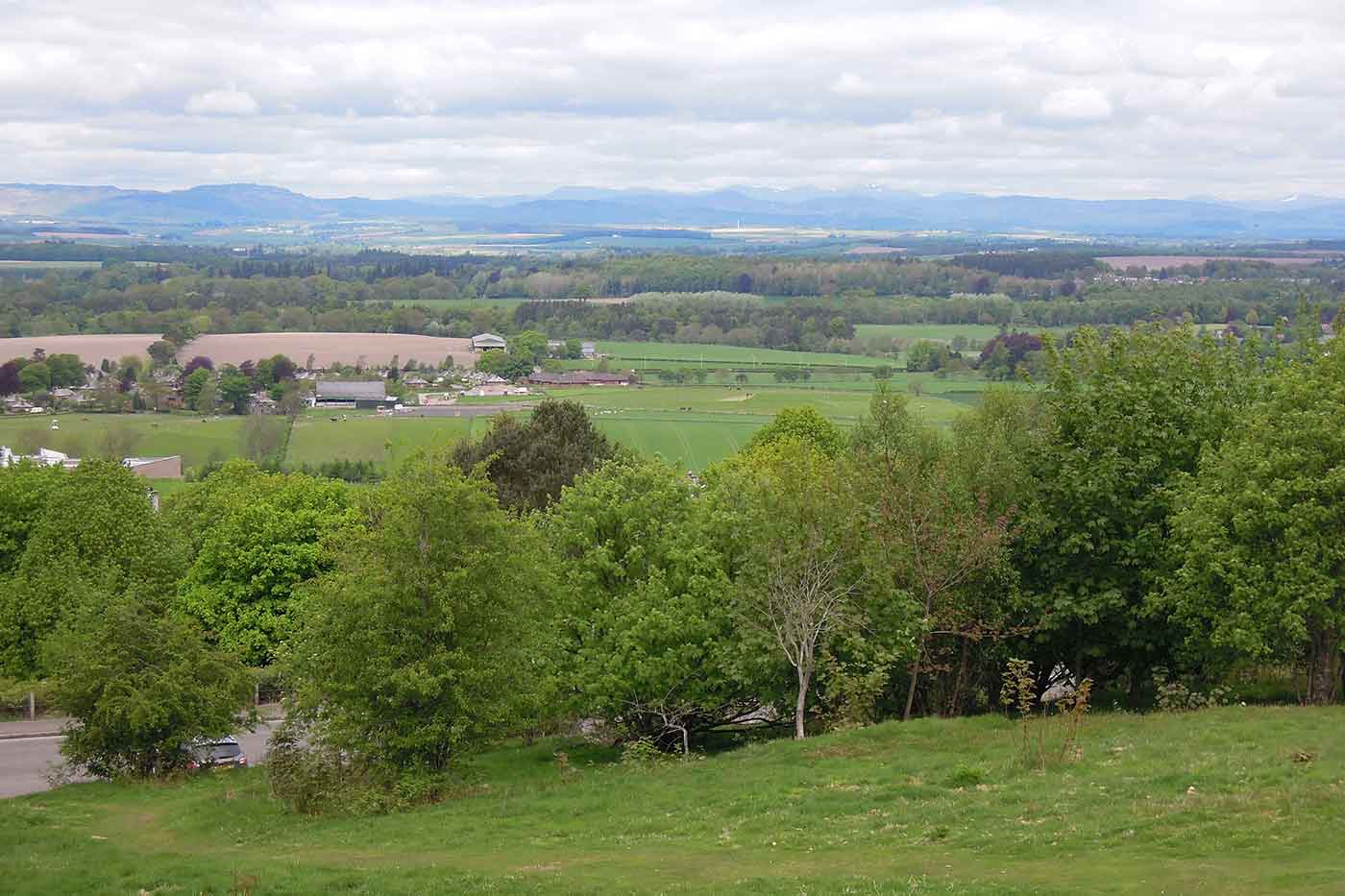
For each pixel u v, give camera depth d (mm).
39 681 52969
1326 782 23188
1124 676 44938
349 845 27359
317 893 21906
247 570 61719
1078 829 22234
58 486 61375
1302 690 38656
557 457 65188
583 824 27844
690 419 139750
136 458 122500
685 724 40500
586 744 42781
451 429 131875
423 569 33094
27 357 187000
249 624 60469
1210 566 33750
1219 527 33875
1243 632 32781
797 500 37156
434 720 32781
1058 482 38844
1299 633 31922
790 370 171750
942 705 39844
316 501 66125
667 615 37969
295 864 24484
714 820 26641
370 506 36438
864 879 20328
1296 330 43781
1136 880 18844
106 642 39031
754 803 27516
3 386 167625
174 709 38344
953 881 19781
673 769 33344
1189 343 41625
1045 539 39469
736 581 38625
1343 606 33156
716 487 46094
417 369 198125
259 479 77062
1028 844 21734
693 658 38375
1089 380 40656
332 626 33312
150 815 33000
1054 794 25047
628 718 40156
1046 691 43875
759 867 22250
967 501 37625
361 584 33031
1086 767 27250
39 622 53188
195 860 25359
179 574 60406
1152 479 39062
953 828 23609
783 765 31297
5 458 109500
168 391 166500
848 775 29234
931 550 36812
